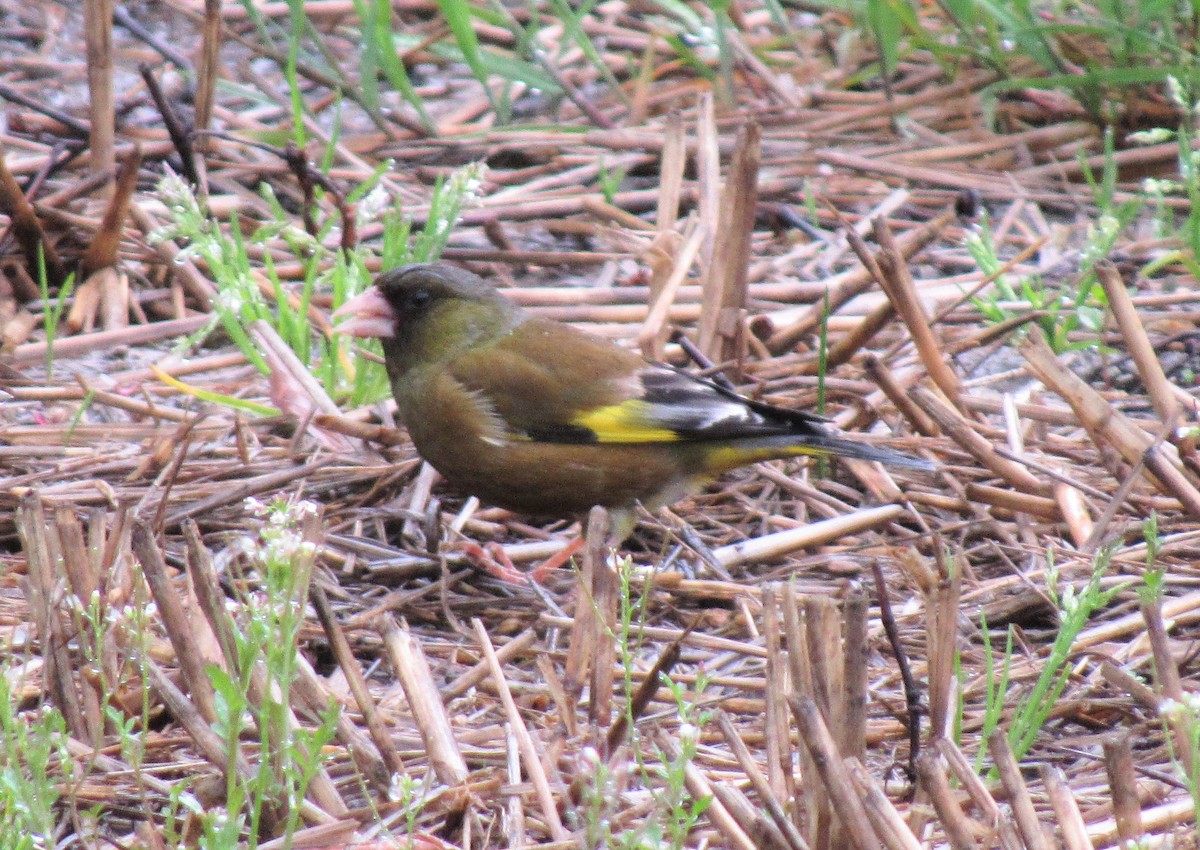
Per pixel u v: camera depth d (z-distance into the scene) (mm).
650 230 14992
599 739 7324
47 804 6305
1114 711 8250
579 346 10555
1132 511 10547
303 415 11641
